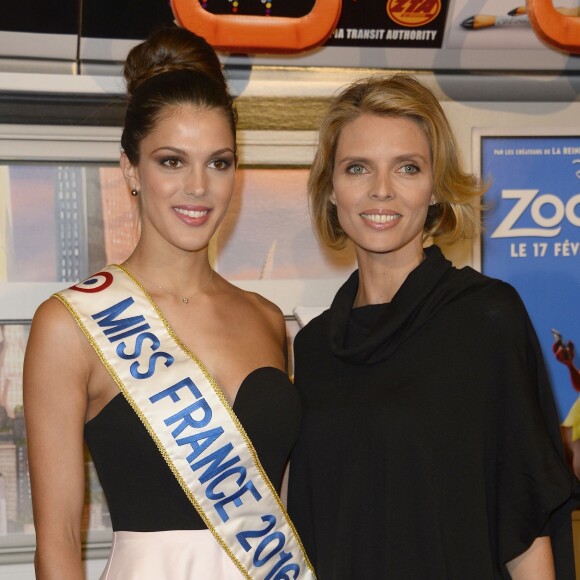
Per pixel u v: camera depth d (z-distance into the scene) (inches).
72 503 60.5
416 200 63.4
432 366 61.1
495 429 61.1
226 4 85.2
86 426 63.0
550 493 58.8
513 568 62.3
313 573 65.8
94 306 63.2
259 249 93.0
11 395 89.3
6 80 86.2
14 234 89.0
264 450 63.7
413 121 63.6
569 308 96.8
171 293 65.7
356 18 89.2
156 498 62.2
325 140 66.6
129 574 60.5
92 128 88.9
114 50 87.1
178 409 62.3
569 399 96.8
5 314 88.9
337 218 70.0
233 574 62.8
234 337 65.9
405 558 59.9
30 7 84.1
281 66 90.2
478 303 61.9
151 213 62.4
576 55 93.6
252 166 92.0
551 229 96.3
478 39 91.5
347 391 63.6
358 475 61.6
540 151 95.3
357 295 68.4
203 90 61.3
